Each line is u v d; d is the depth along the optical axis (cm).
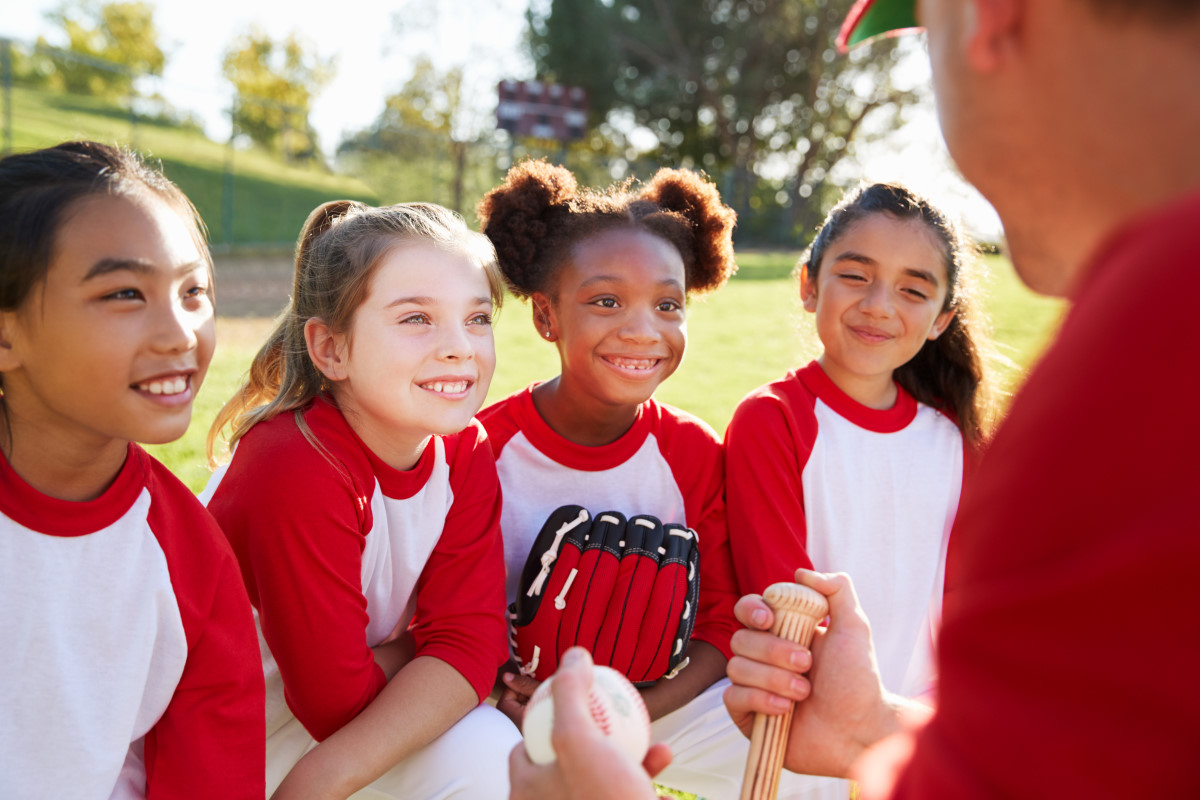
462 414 164
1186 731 41
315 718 156
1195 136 54
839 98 3086
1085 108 57
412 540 174
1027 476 50
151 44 3450
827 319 208
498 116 2841
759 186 3225
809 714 128
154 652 129
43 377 111
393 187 2128
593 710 96
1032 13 58
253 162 2189
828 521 205
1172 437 43
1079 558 46
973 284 223
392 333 160
